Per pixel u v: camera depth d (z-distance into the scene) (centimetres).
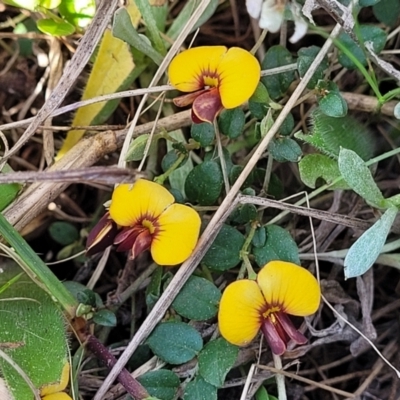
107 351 9
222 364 8
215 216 8
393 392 9
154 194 8
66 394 8
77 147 9
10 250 8
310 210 9
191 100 8
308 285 8
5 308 8
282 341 8
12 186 9
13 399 8
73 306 8
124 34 9
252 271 8
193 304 8
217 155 9
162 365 9
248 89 8
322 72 9
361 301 9
